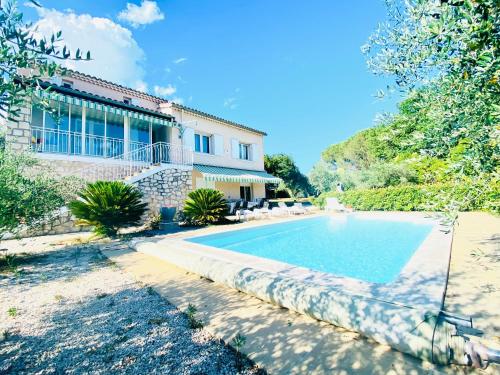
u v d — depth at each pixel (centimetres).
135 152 2052
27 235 1213
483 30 217
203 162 2391
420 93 330
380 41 373
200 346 354
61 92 1533
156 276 657
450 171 290
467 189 274
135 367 313
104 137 1752
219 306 474
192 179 2122
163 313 453
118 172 1792
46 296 532
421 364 298
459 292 458
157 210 1791
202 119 2425
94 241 1132
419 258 659
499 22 210
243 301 494
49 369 311
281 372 294
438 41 266
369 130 2892
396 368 294
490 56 224
